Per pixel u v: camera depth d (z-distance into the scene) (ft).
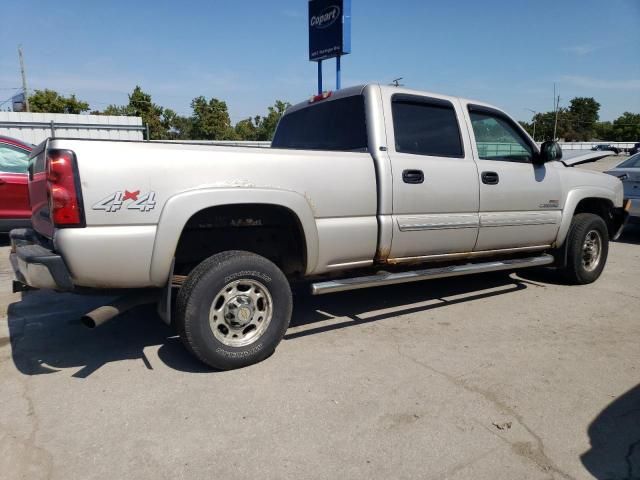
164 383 10.80
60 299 16.90
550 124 309.63
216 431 8.98
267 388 10.60
